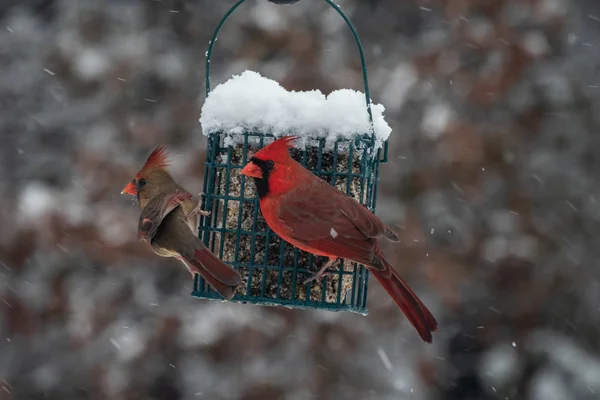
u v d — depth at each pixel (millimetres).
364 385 13789
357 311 8742
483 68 14906
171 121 14516
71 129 14844
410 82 14789
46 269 13695
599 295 15586
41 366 13789
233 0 15078
